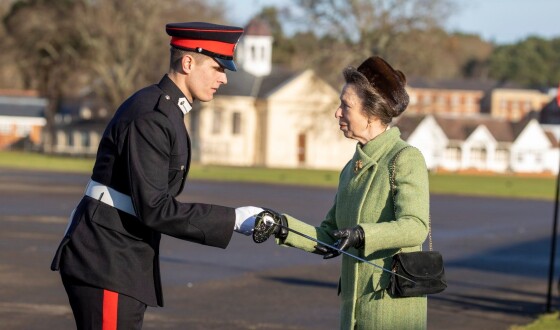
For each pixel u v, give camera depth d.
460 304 11.86
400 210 4.89
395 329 5.02
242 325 9.90
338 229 5.19
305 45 61.78
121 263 4.84
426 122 86.44
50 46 69.19
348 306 5.12
